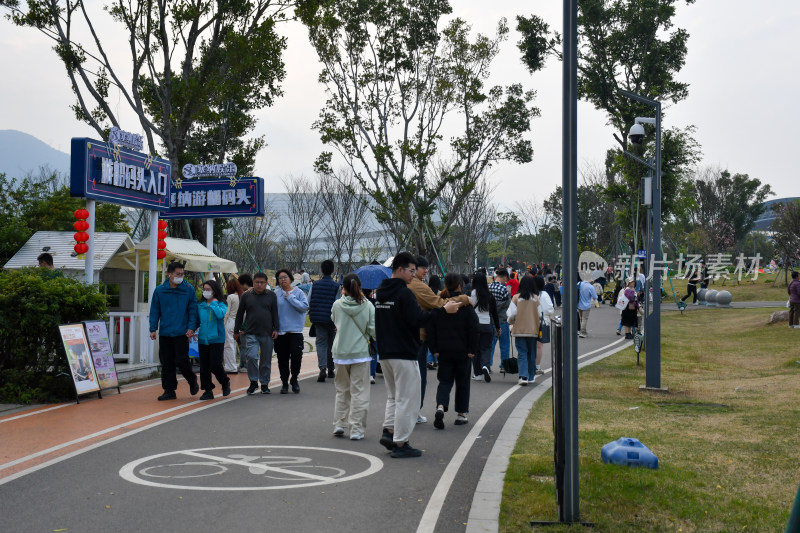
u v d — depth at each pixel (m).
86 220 14.91
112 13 25.56
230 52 25.88
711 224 83.69
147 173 16.69
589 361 18.36
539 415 10.60
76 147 14.55
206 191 24.48
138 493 6.35
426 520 5.65
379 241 56.53
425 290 9.65
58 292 12.00
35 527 5.41
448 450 8.27
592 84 45.03
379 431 9.41
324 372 14.48
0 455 7.83
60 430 9.27
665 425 10.04
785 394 13.05
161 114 26.17
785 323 27.95
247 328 12.58
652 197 14.05
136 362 15.42
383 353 7.95
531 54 43.41
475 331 9.66
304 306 12.81
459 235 53.53
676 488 6.62
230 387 13.60
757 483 6.97
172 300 11.98
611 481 6.77
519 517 5.70
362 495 6.36
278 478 6.92
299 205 52.91
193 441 8.61
